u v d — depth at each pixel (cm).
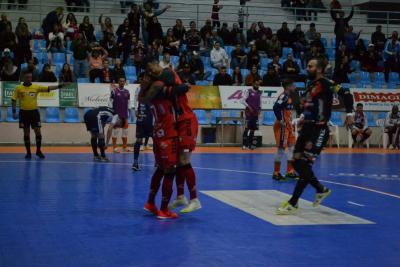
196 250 535
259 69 2211
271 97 2048
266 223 667
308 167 727
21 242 557
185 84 683
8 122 1845
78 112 1934
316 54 2261
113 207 761
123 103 1616
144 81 693
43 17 2502
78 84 1920
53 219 674
